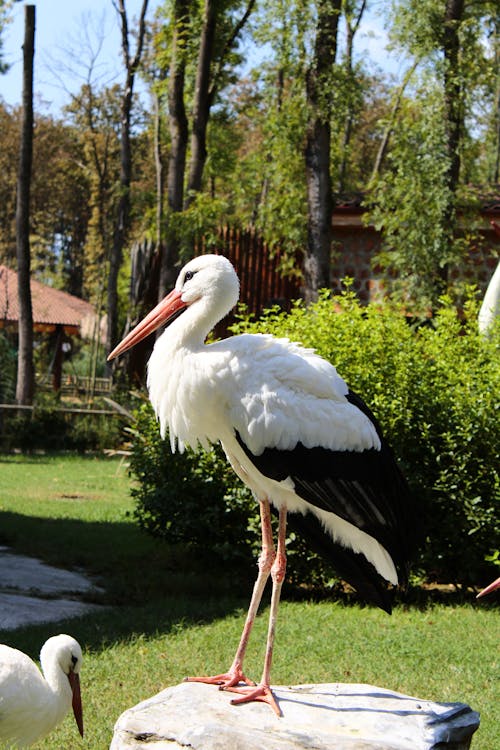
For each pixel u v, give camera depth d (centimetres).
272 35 1703
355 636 757
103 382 3378
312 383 485
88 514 1334
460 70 1714
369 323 947
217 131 2723
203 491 934
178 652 704
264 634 758
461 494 866
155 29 3206
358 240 1855
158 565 1024
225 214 2372
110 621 784
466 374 923
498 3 1839
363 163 4422
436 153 1728
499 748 535
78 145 5550
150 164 5312
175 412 494
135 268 2275
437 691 631
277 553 491
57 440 2219
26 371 2359
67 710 480
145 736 412
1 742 462
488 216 1778
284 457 478
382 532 497
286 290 1939
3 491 1533
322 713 437
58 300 3884
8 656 458
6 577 933
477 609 859
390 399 889
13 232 5912
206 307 493
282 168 2073
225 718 423
